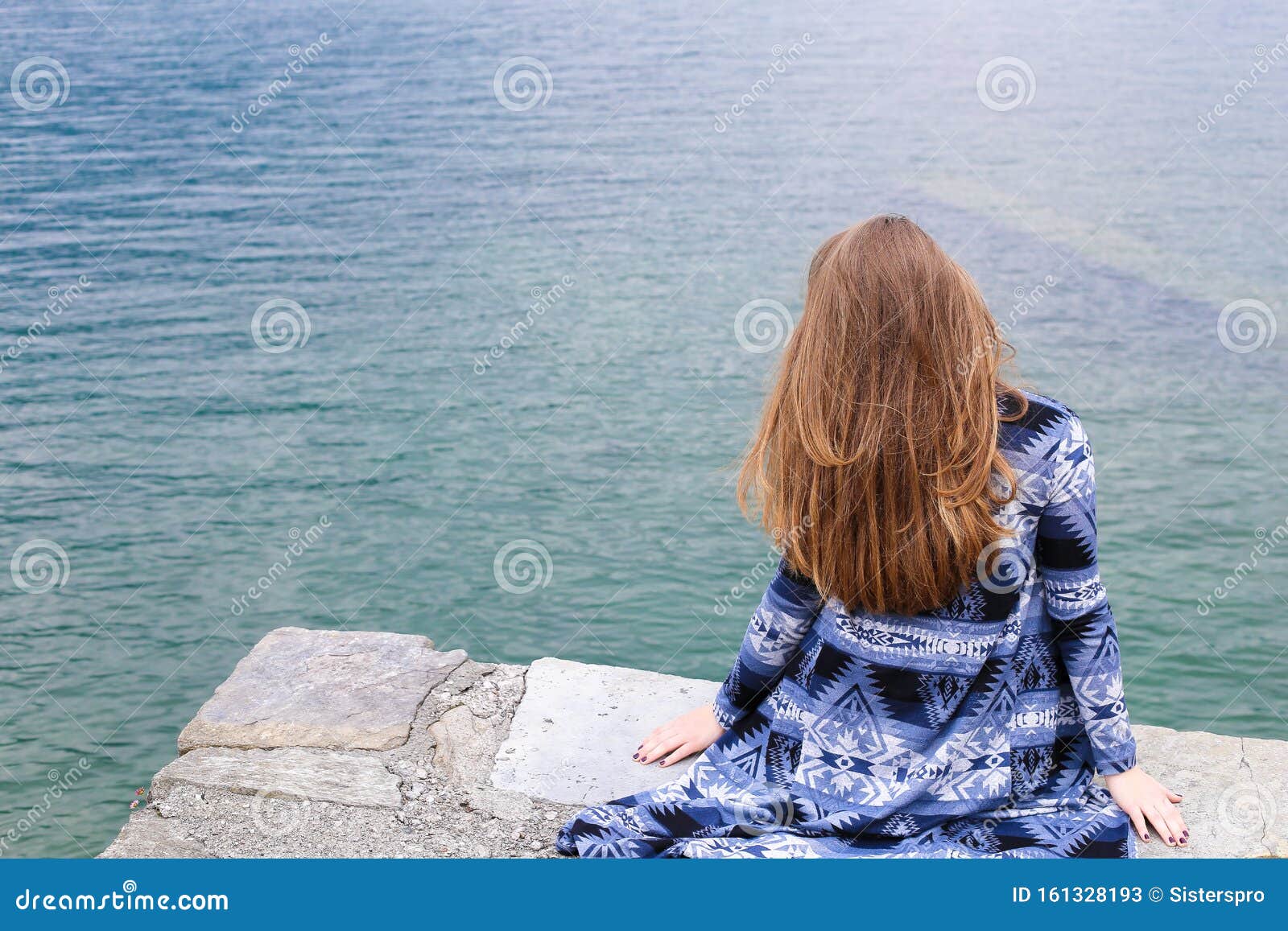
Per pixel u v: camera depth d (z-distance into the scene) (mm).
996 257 34000
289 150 52781
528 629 15102
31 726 12664
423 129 56750
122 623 15375
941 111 56344
